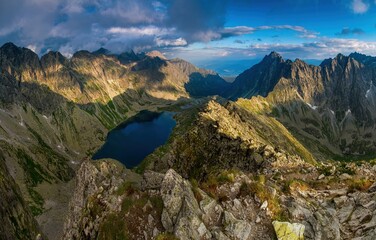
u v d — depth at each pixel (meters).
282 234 31.97
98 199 40.19
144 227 33.75
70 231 42.50
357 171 58.66
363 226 35.62
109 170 53.16
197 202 34.84
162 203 35.19
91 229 37.47
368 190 45.25
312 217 34.69
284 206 37.03
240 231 31.80
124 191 38.03
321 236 33.12
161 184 36.78
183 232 30.91
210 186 38.94
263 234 32.53
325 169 61.97
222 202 36.19
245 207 35.75
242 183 39.00
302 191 46.41
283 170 66.38
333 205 41.66
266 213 35.00
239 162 121.62
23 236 123.00
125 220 34.56
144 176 42.66
